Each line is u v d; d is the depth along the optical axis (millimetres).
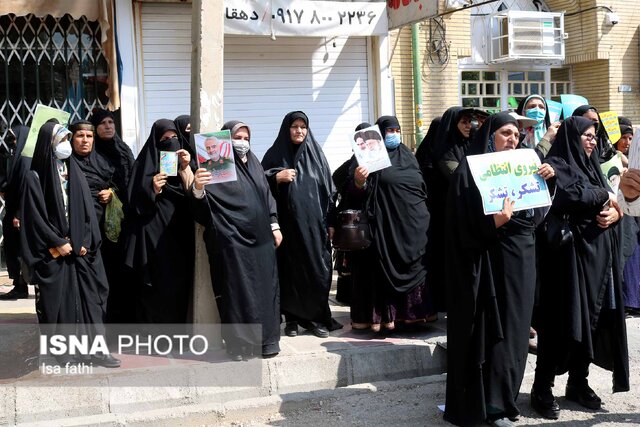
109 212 4910
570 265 3951
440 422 4082
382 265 4879
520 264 3836
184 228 4750
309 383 4547
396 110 8562
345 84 8156
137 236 4680
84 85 7227
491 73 9922
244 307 4473
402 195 4902
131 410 4156
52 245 4141
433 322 5477
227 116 7688
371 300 5027
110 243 4957
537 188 3791
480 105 9844
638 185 3605
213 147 4418
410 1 7285
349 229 4762
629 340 5461
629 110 10055
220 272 4488
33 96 7086
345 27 7480
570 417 4145
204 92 4598
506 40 9500
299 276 4945
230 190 4504
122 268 4844
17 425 3900
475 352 3830
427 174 5262
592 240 4012
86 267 4316
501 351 3828
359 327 5121
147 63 7277
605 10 9750
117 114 7270
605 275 4035
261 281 4539
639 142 3652
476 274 3811
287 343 4914
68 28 7129
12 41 6984
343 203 5121
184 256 4742
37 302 4250
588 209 3980
